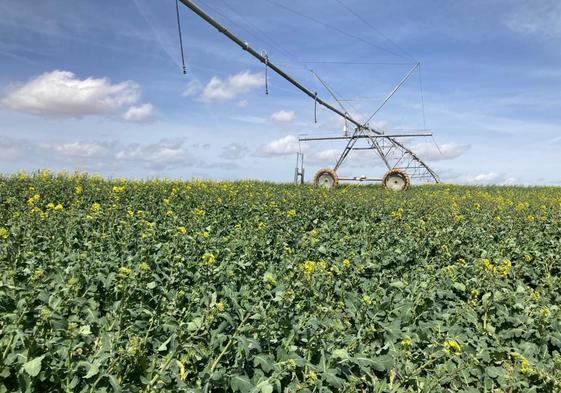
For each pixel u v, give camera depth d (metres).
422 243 9.16
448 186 33.28
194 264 6.27
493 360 4.90
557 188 33.34
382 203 17.02
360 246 9.20
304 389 3.81
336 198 17.09
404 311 5.57
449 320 5.68
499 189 31.64
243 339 4.05
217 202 14.02
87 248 7.04
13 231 7.02
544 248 9.63
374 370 4.58
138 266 5.44
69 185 15.73
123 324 4.55
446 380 4.32
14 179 16.36
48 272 5.34
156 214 11.76
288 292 4.87
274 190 21.73
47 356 3.65
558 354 4.79
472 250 9.30
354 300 5.72
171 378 3.80
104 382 3.63
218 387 4.00
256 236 8.48
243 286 5.70
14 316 3.95
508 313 5.72
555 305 6.40
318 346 4.49
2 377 3.44
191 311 5.05
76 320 4.32
